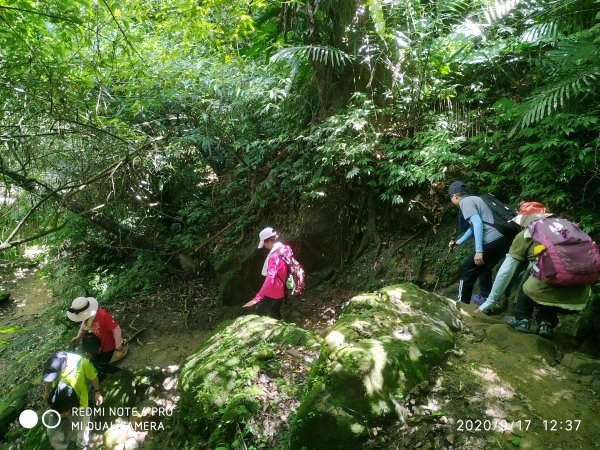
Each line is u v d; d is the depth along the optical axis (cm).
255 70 652
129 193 650
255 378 339
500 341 315
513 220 327
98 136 491
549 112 365
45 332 792
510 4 425
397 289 362
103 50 479
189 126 702
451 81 567
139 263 805
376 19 432
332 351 287
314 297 599
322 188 606
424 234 547
